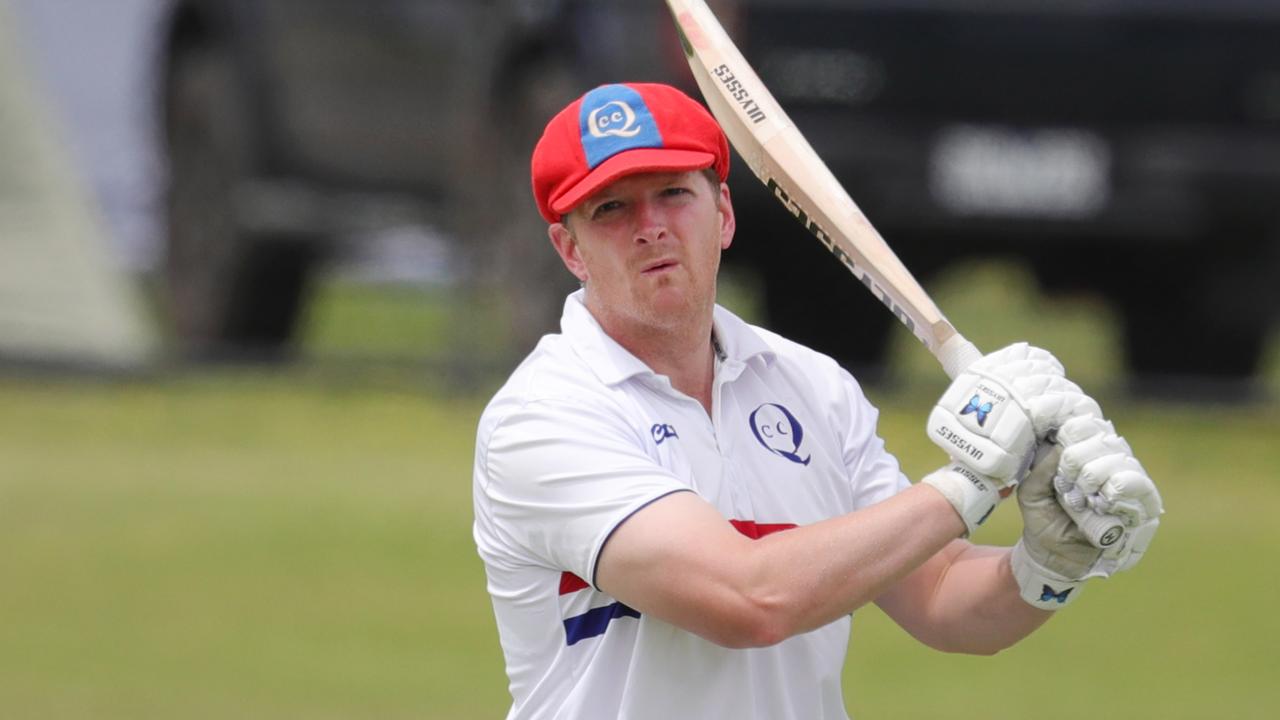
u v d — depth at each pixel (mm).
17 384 39719
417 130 38938
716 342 13320
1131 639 26047
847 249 13688
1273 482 33438
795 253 37875
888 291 13430
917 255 37938
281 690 22922
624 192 12656
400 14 38938
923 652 25828
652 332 12977
